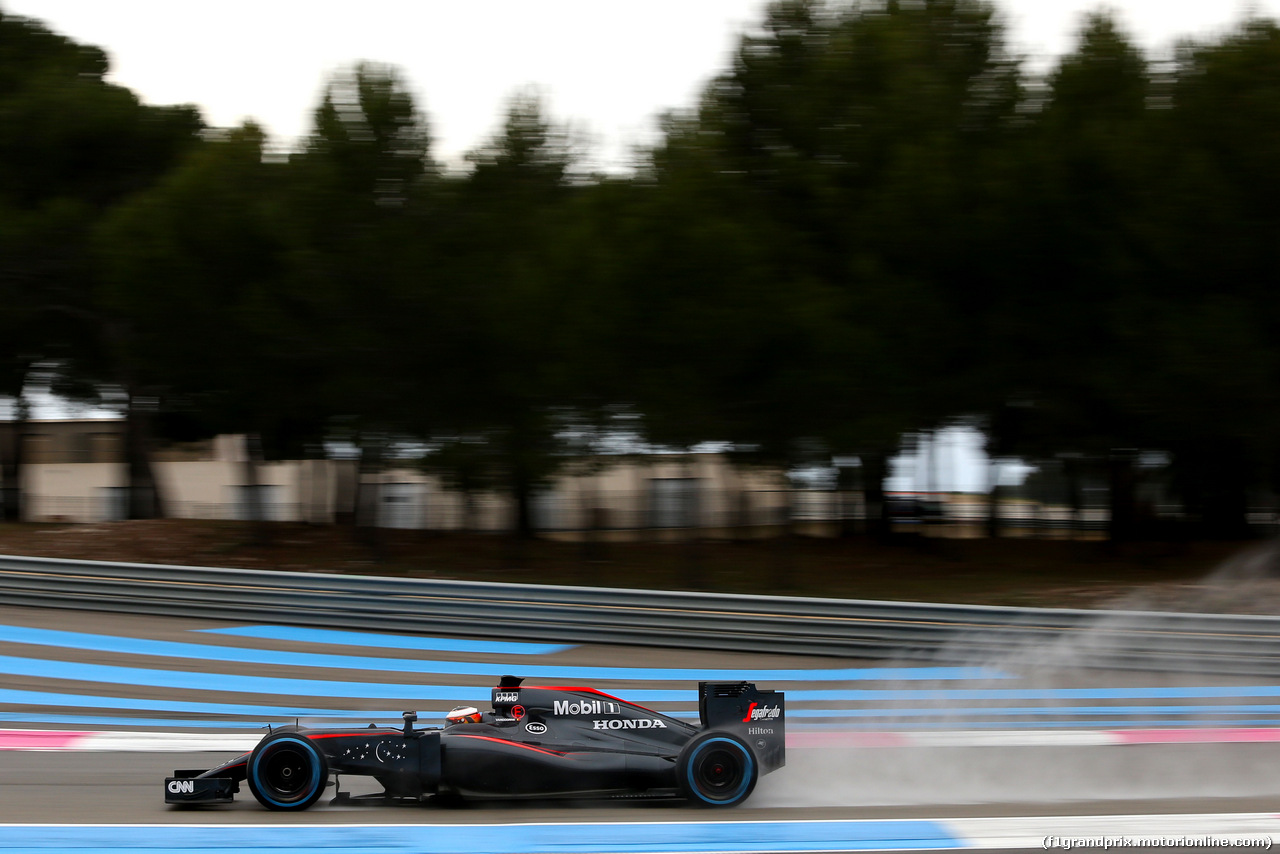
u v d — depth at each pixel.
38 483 107.62
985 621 33.53
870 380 48.19
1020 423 58.75
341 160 48.81
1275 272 48.41
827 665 33.31
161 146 69.38
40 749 22.50
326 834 16.09
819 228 54.88
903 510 98.31
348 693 28.86
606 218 48.91
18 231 60.22
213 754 22.39
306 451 61.03
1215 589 47.19
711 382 46.84
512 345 49.22
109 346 67.38
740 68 57.91
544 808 17.78
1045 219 49.19
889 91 53.47
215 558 54.12
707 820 17.03
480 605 36.81
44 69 69.38
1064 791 19.98
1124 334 48.97
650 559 58.47
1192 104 49.59
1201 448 53.16
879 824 17.03
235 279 52.09
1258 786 20.42
